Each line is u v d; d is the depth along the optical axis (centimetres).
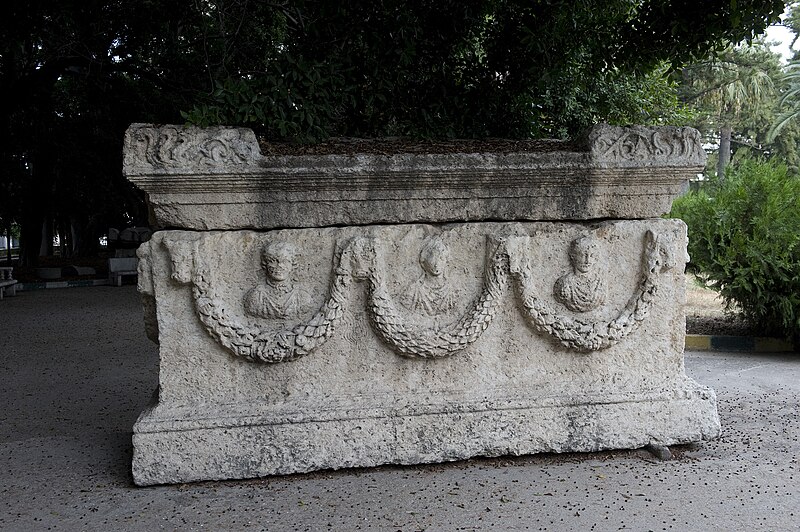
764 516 281
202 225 335
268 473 327
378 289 342
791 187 645
